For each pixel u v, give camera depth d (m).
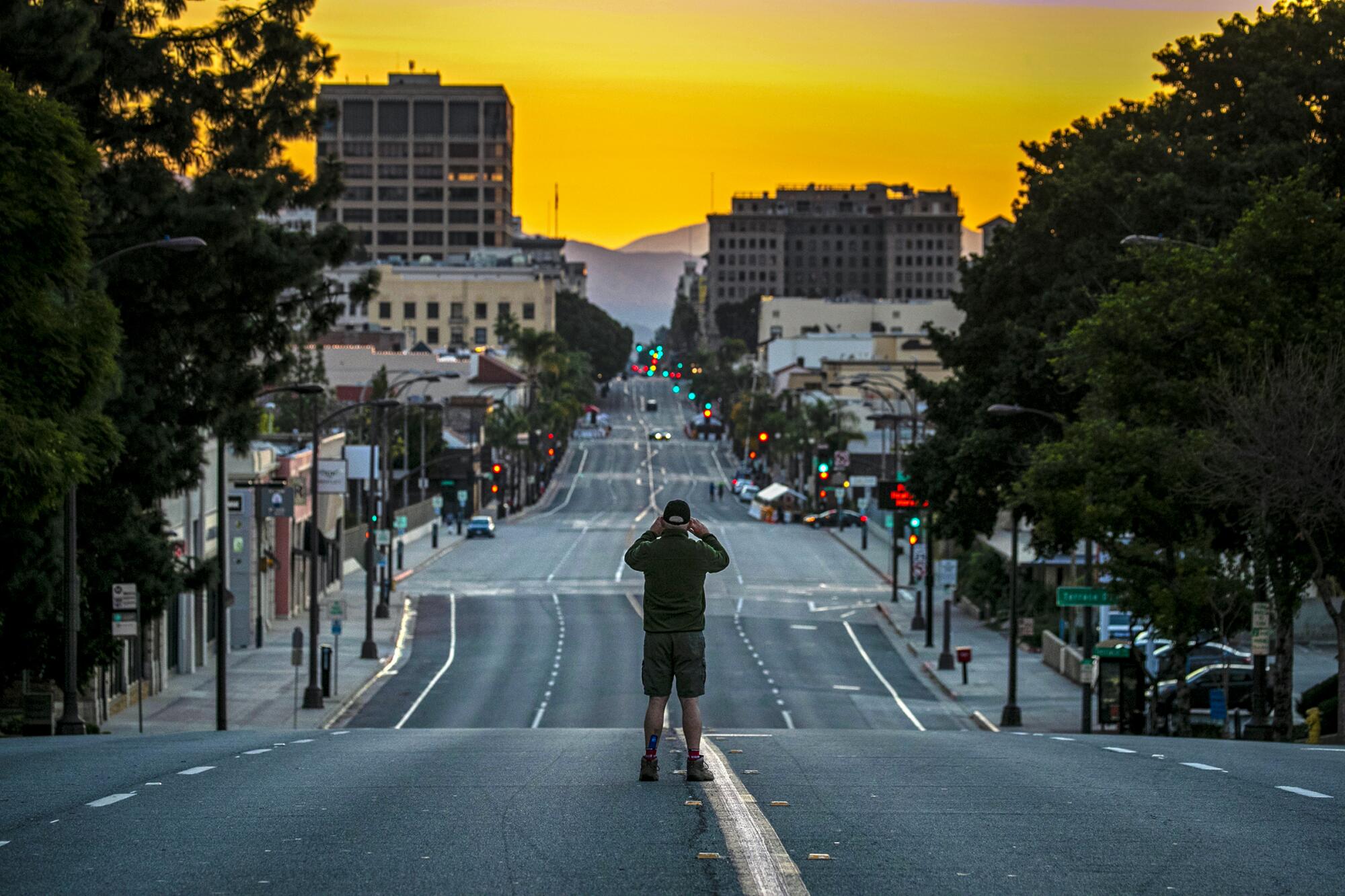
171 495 46.16
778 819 13.55
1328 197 55.34
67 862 11.54
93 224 44.44
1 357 25.94
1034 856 11.80
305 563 92.75
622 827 12.98
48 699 40.00
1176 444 40.16
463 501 162.00
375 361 189.62
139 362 45.16
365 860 11.58
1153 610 41.59
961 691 64.25
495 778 16.95
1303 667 62.84
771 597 98.94
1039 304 68.31
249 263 46.28
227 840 12.48
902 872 11.12
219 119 48.09
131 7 46.56
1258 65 62.53
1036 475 43.00
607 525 154.50
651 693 16.11
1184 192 57.62
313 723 52.75
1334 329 37.91
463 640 79.50
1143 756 21.39
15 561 36.66
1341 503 35.91
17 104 26.05
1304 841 12.64
